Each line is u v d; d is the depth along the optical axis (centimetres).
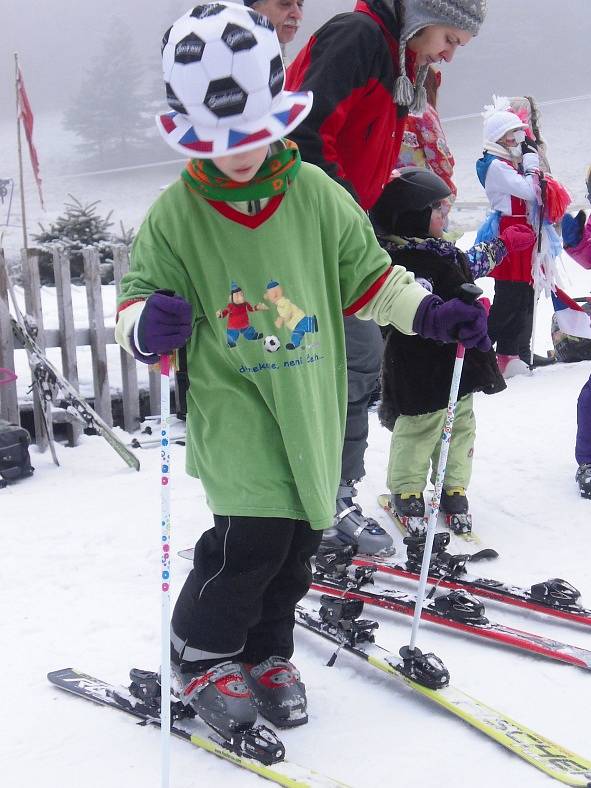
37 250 550
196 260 238
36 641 320
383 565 373
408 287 252
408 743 253
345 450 391
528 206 658
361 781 236
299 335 239
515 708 272
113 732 262
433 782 234
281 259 235
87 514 446
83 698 280
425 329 249
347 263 252
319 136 330
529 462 507
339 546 360
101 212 2970
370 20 337
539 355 755
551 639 314
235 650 254
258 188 226
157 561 389
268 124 211
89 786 237
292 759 246
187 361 251
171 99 216
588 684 285
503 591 344
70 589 363
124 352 584
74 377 575
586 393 459
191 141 211
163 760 221
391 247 375
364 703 276
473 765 241
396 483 414
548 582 335
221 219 231
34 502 465
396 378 390
